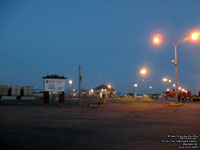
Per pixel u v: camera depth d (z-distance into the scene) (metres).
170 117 18.75
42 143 8.98
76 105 37.09
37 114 21.33
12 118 17.77
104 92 97.75
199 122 15.34
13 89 45.69
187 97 80.00
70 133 11.19
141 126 13.43
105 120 16.58
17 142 9.17
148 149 7.98
